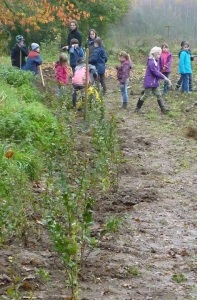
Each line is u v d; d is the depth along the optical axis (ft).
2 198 30.27
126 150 48.39
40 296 21.90
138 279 24.44
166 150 49.19
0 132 42.96
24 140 41.98
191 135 54.75
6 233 27.66
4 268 24.06
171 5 143.74
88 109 55.72
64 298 21.79
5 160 35.50
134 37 139.33
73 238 22.41
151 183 39.50
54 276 23.81
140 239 29.50
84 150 44.11
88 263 25.36
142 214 33.55
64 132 44.39
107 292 22.84
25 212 29.48
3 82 64.54
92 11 127.03
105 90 76.07
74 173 36.55
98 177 36.58
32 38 120.67
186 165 44.70
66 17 79.61
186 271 25.70
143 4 144.05
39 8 76.38
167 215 33.65
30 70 76.38
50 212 27.66
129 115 64.28
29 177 37.06
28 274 23.66
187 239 30.01
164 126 58.80
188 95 78.23
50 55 119.14
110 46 131.85
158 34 140.77
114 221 28.94
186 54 79.97
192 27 141.90
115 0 131.34
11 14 76.28
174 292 23.30
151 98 75.46
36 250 26.71
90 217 24.43
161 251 28.04
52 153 40.86
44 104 60.59
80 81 59.98
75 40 73.41
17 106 48.80
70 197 26.14
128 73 68.39
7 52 115.96
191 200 36.58
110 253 27.02
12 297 21.08
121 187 38.09
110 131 41.22
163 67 77.10
